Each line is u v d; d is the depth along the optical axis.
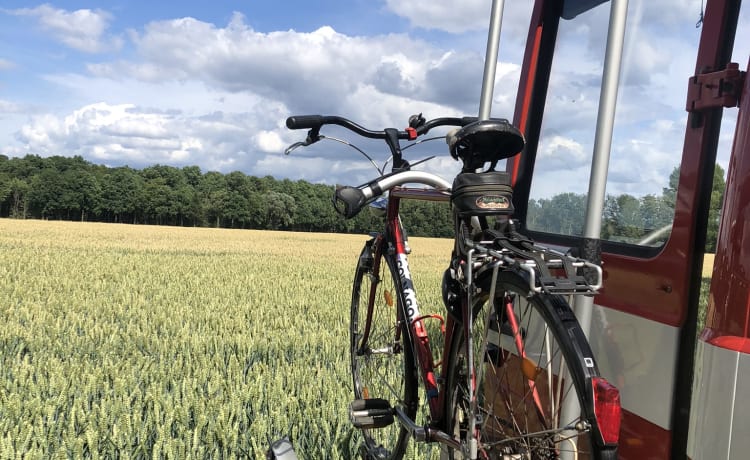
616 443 1.52
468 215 2.00
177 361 5.78
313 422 4.15
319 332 7.40
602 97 2.06
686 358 1.84
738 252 1.53
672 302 1.87
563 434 1.87
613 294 2.13
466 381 2.16
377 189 2.60
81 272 15.10
